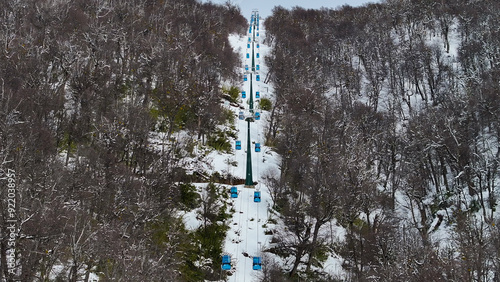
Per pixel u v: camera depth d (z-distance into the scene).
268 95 119.00
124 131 60.62
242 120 98.75
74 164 52.97
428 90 115.69
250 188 72.75
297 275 55.84
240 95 115.19
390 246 56.72
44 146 48.38
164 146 71.25
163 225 54.94
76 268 34.88
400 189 78.62
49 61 71.69
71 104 67.69
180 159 71.31
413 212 70.75
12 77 59.22
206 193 65.88
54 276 38.59
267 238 62.06
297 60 125.00
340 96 116.56
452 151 74.81
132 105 69.50
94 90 67.38
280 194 69.94
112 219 45.19
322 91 111.56
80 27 87.19
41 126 51.72
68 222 38.03
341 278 56.59
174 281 46.12
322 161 67.12
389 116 99.81
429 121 82.06
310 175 64.88
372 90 118.75
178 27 118.25
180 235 56.09
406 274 45.78
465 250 44.56
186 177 68.38
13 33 74.81
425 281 43.31
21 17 84.38
